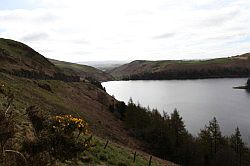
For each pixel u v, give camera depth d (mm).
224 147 80250
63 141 7828
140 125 104562
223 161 75188
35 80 112312
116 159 24438
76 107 101500
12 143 7758
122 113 126688
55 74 147375
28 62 139500
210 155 81562
